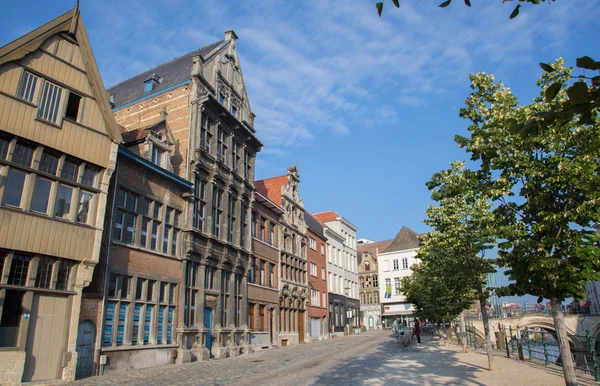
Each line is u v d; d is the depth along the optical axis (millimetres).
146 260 20359
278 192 40594
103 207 17094
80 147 16516
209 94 25672
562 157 9875
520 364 18422
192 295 23641
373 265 83188
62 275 15625
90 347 16719
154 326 20453
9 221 14023
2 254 13984
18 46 14906
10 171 14453
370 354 24219
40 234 14828
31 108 15141
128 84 33031
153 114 26906
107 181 17359
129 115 27953
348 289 59438
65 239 15562
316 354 25578
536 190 10477
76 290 15836
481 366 17609
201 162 24938
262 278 33688
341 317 54906
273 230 37062
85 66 17250
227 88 29906
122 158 19453
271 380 14719
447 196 13680
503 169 11266
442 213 18609
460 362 19156
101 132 17438
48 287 15086
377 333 58562
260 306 32750
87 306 16828
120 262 18734
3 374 13281
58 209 15656
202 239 24516
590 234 9836
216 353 24594
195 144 24844
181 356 21484
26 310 14289
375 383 13391
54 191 15531
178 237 23000
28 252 14484
